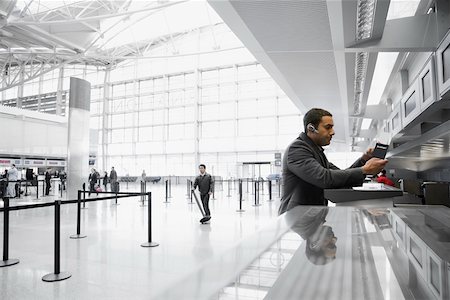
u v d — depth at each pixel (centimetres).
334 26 295
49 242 517
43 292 311
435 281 49
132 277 351
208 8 1872
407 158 566
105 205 1052
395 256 64
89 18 1432
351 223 105
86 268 384
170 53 2503
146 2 1689
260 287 45
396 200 405
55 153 1895
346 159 2248
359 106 710
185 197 1355
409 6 370
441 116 285
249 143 2306
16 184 1341
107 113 2728
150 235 511
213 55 2358
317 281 48
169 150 2527
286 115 2222
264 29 357
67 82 2920
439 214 126
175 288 44
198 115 2406
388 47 304
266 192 1708
